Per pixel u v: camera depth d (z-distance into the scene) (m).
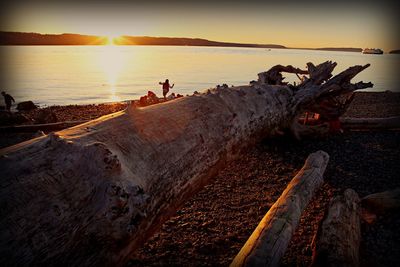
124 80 36.75
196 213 4.80
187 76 41.03
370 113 13.55
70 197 2.16
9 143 8.73
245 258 2.55
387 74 49.62
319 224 3.76
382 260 3.48
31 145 2.38
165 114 3.92
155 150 3.18
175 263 3.55
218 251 3.79
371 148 8.08
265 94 6.71
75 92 27.14
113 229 2.30
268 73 9.66
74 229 2.09
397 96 19.78
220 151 4.49
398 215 4.42
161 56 124.81
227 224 4.45
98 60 89.12
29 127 10.01
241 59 99.38
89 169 2.34
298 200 3.75
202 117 4.38
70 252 2.05
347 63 83.81
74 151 2.38
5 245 1.74
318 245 3.30
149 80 36.69
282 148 8.17
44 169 2.17
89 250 2.18
